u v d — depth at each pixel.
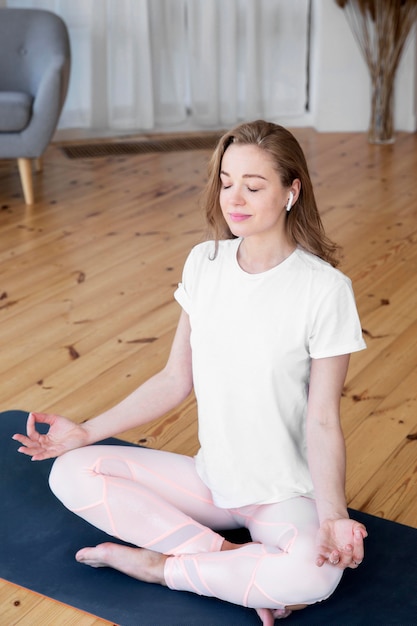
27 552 1.96
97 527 1.89
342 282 1.69
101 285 3.49
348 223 4.18
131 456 1.90
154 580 1.83
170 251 3.84
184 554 1.80
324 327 1.68
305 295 1.69
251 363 1.72
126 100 5.72
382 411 2.57
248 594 1.70
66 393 2.69
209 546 1.80
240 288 1.73
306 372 1.74
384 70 5.46
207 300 1.77
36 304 3.32
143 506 1.82
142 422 1.89
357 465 2.32
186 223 4.21
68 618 1.77
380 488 2.22
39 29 4.70
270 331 1.71
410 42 5.68
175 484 1.90
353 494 2.20
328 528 1.55
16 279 3.56
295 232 1.73
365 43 5.45
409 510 2.13
